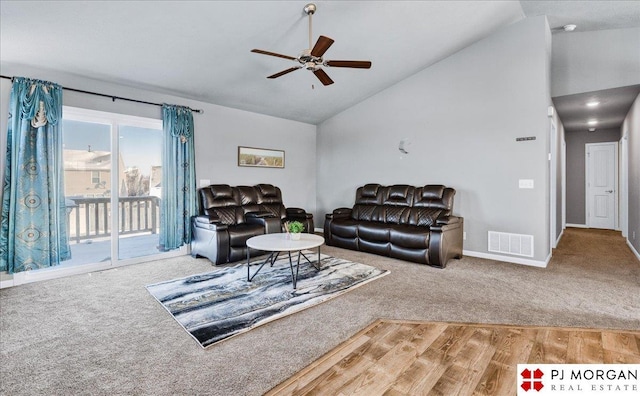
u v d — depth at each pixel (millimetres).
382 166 5695
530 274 3650
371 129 5848
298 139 6590
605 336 2193
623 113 5430
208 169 5082
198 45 3480
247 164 5645
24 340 2139
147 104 4348
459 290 3115
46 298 2908
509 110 4211
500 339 2162
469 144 4594
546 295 2973
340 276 3537
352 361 1903
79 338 2168
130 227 4523
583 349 2027
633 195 4824
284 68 4262
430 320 2455
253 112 5750
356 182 6148
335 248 5105
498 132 4312
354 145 6152
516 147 4160
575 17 3857
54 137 3420
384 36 3967
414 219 4617
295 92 5172
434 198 4598
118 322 2416
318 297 2898
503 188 4285
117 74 3811
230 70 4141
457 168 4727
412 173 5270
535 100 3996
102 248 4363
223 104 5219
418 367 1841
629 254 4602
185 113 4629
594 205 7102
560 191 5941
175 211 4480
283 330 2293
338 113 6422
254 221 4754
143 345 2080
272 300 2830
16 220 3203
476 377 1746
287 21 3312
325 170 6758
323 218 6820
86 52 3281
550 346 2066
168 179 4418
